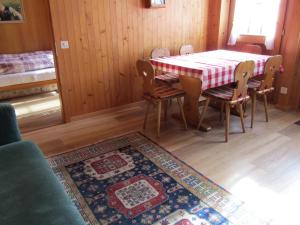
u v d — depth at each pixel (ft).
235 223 5.65
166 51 12.41
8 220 3.78
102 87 11.61
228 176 7.25
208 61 9.98
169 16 12.73
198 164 7.83
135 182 7.05
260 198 6.39
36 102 13.48
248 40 13.43
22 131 10.16
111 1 10.75
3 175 4.85
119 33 11.36
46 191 4.42
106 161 8.05
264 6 12.52
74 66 10.59
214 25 14.25
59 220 3.77
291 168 7.60
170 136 9.63
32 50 16.20
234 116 11.37
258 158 8.11
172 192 6.64
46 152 8.59
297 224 5.61
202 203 6.24
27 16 15.52
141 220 5.76
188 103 10.21
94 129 10.32
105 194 6.60
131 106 12.75
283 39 11.95
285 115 11.43
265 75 9.68
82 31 10.39
